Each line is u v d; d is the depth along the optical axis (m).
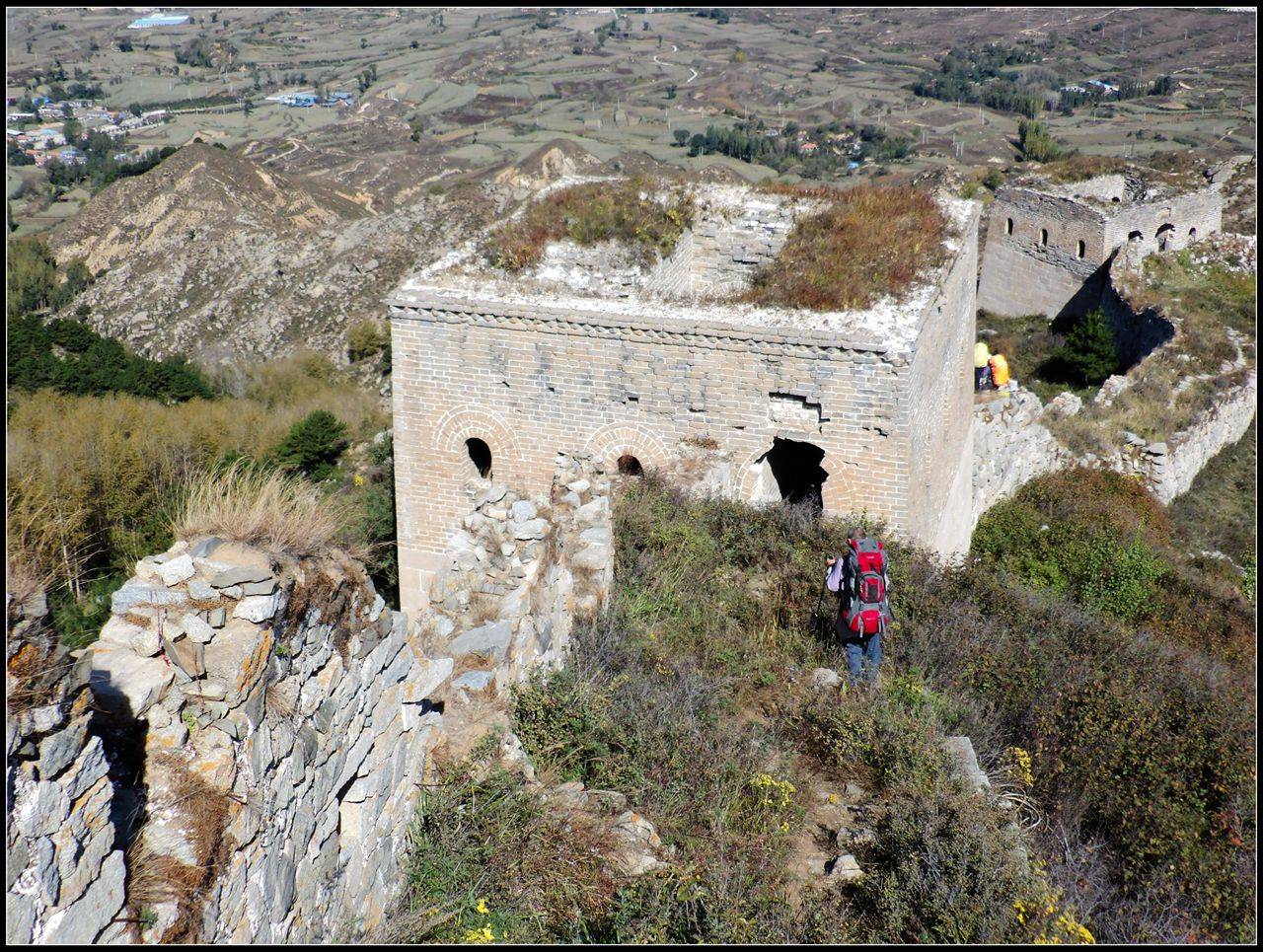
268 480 7.27
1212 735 11.38
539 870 7.73
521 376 17.23
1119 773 10.58
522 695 9.42
